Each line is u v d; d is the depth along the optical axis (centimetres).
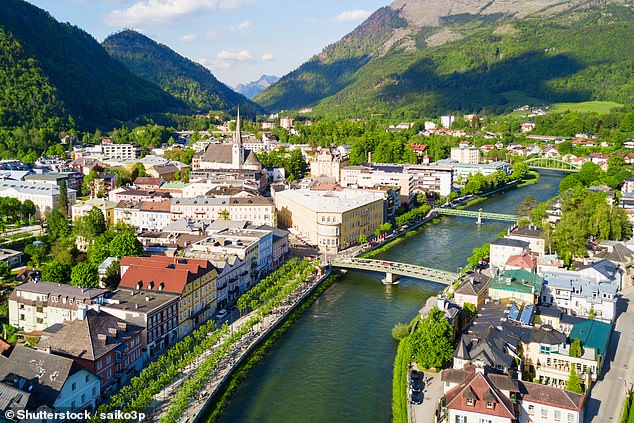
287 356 18938
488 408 13375
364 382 17212
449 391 14412
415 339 17700
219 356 17600
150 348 18112
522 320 18300
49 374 14038
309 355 19012
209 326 19375
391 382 17238
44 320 19375
